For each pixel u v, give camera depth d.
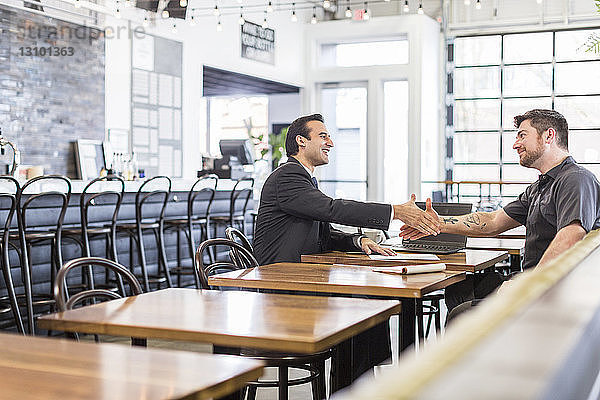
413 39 11.05
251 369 1.61
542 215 3.80
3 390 1.44
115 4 8.09
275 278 3.00
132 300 2.55
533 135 3.84
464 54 11.62
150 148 8.62
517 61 11.34
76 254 5.95
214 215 7.72
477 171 11.61
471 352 0.68
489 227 4.15
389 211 3.68
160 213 6.77
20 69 7.05
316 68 11.78
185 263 7.41
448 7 11.59
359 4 12.16
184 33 9.14
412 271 3.13
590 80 10.95
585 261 1.63
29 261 5.43
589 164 10.98
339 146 11.88
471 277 3.88
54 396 1.40
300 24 11.68
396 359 4.91
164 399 1.38
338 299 2.56
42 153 7.30
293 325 2.11
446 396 0.55
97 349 1.79
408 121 11.12
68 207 5.79
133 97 8.37
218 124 16.28
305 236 3.90
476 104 11.59
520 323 0.84
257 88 12.17
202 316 2.26
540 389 0.59
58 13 7.43
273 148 13.58
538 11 11.09
